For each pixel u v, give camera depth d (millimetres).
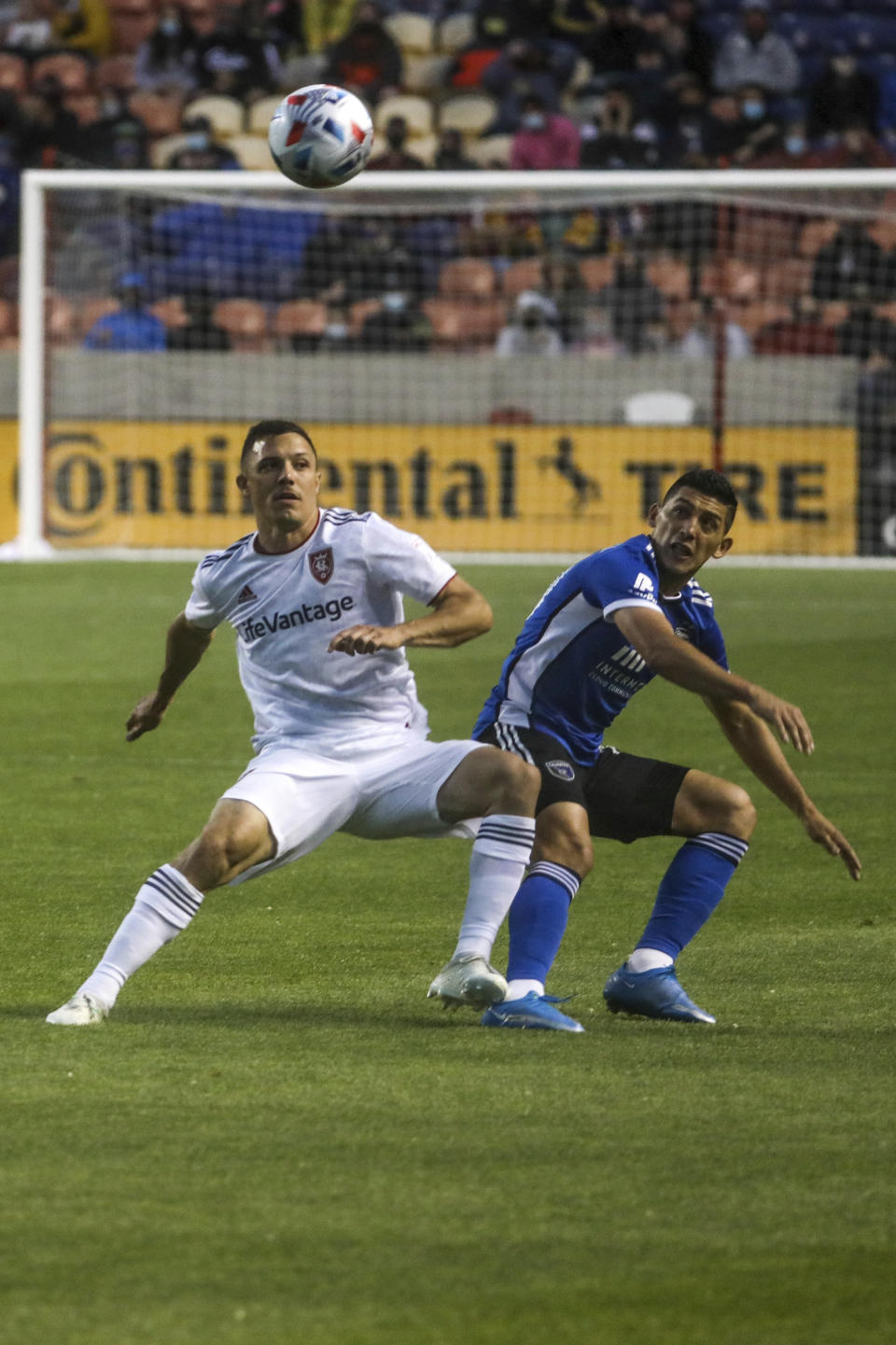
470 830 14805
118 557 57406
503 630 42344
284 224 66562
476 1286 8773
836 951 17047
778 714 13648
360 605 14484
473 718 30859
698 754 27859
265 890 19562
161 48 73812
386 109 72375
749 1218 9711
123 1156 10648
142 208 66375
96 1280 8820
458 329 65062
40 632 41438
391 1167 10492
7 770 26516
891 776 26516
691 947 17188
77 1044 13195
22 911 18312
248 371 58156
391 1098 11914
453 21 74688
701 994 15359
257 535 14711
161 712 15844
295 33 74250
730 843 15023
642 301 64312
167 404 58375
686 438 56281
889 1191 10141
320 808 14406
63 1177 10273
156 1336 8188
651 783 15234
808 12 73812
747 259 65250
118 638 40531
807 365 56312
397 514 57781
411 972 16031
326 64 73500
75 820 23250
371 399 58000
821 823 15094
